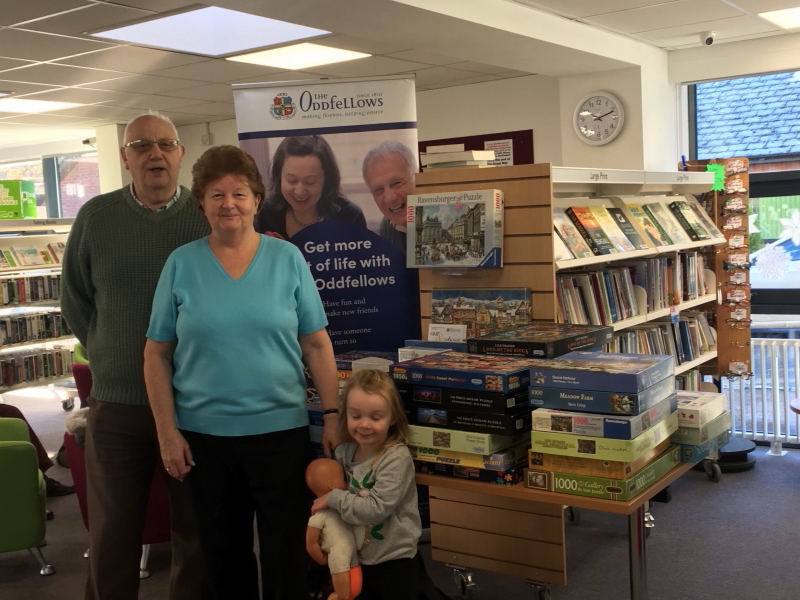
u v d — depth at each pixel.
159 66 6.34
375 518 2.28
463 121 7.78
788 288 6.19
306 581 2.47
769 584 3.53
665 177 4.56
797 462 5.48
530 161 7.40
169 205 2.72
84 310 2.81
